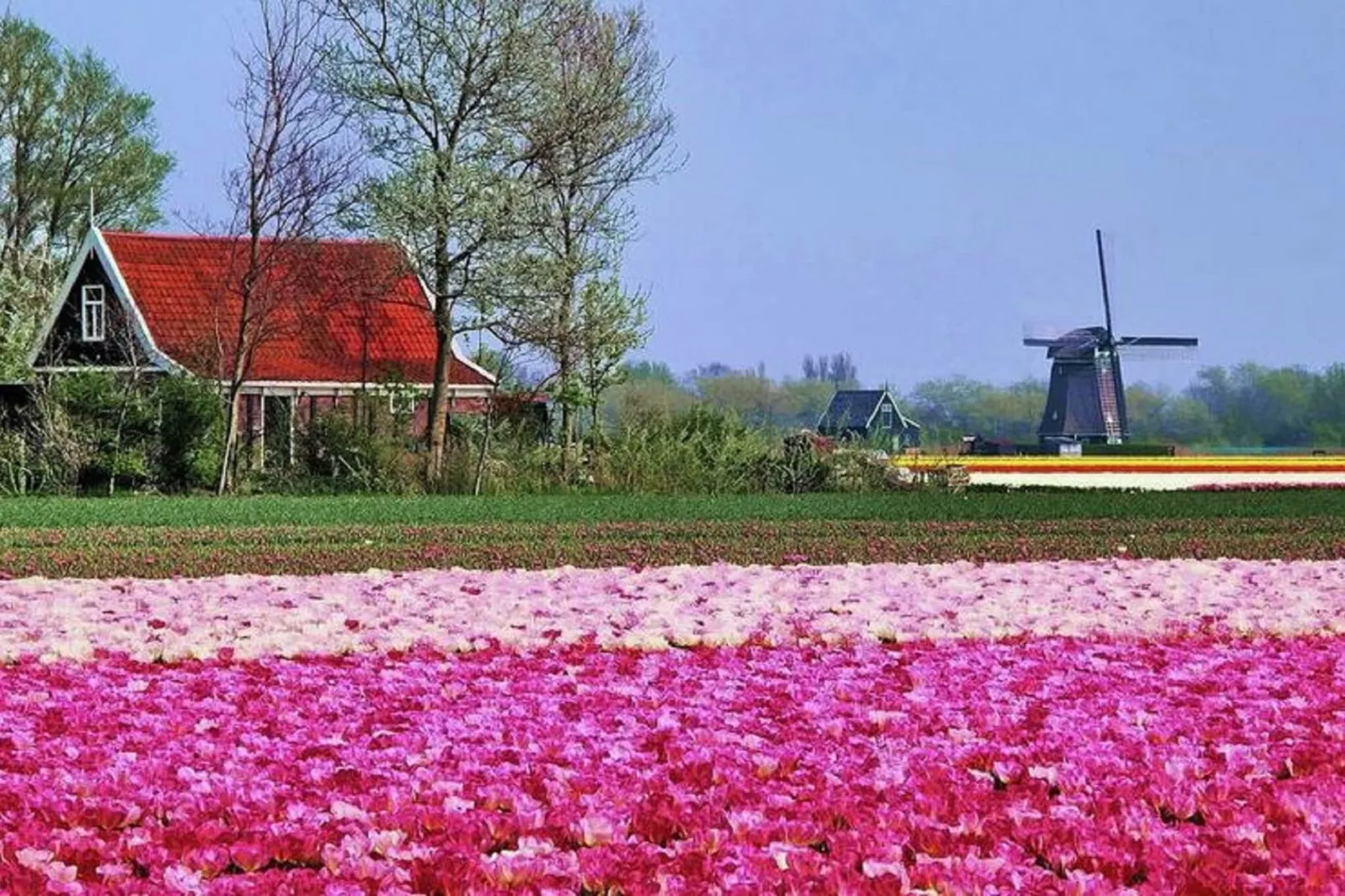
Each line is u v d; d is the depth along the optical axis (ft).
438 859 56.75
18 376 398.21
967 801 66.69
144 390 304.50
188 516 226.58
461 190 341.00
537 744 78.23
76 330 388.16
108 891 54.65
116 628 115.14
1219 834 62.28
